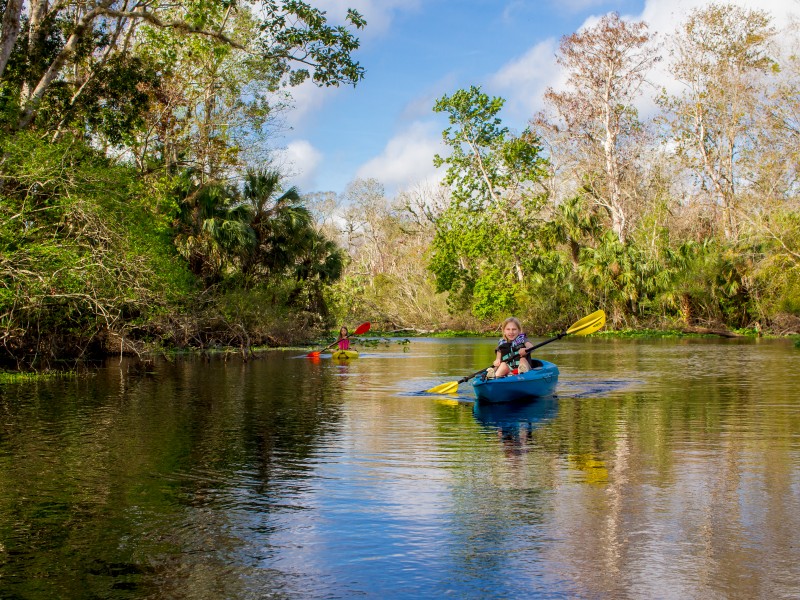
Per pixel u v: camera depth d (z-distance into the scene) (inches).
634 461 247.6
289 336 1072.2
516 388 406.3
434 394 455.5
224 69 997.8
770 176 1392.7
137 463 247.8
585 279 1577.3
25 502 200.1
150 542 167.5
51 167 564.7
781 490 207.0
